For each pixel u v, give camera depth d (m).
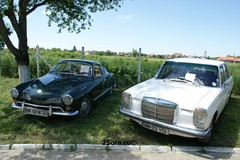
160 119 3.97
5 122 4.73
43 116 4.80
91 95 5.56
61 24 8.82
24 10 6.63
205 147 3.98
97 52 16.83
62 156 3.54
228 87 5.43
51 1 7.29
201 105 3.72
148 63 10.92
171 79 5.08
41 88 4.95
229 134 4.68
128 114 4.37
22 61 6.85
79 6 7.87
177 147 3.93
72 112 4.71
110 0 7.99
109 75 7.32
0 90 7.90
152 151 3.84
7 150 3.68
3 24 6.25
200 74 4.96
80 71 6.12
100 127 4.78
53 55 15.70
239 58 14.43
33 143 3.92
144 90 4.47
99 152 3.72
